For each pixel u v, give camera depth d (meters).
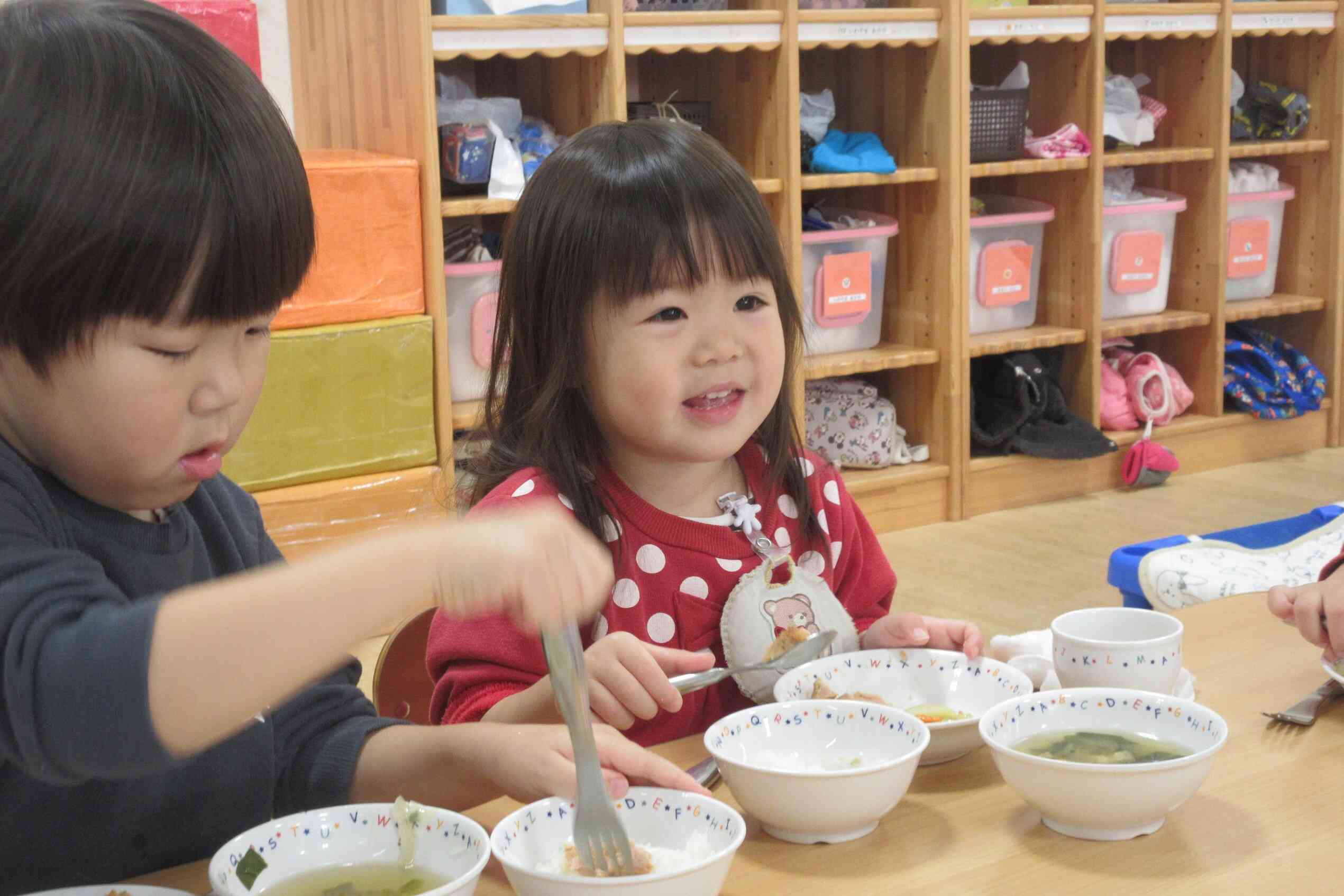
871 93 3.59
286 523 2.68
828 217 3.58
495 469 1.23
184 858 0.89
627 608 1.19
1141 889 0.75
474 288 2.92
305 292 2.68
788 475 1.28
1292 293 4.24
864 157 3.31
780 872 0.78
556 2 2.86
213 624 0.60
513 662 1.12
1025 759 0.80
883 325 3.68
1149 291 3.88
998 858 0.79
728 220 1.10
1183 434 3.88
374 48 2.88
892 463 3.52
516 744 0.85
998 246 3.60
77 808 0.85
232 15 2.88
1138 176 4.09
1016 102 3.54
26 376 0.66
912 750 0.85
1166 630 1.03
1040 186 3.78
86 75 0.62
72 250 0.61
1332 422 4.18
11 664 0.61
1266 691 1.04
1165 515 3.51
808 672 1.06
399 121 2.83
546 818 0.79
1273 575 2.13
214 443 0.69
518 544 0.63
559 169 1.16
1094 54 3.55
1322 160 4.12
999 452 3.66
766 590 1.21
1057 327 3.77
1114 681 0.97
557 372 1.17
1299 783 0.88
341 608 0.61
